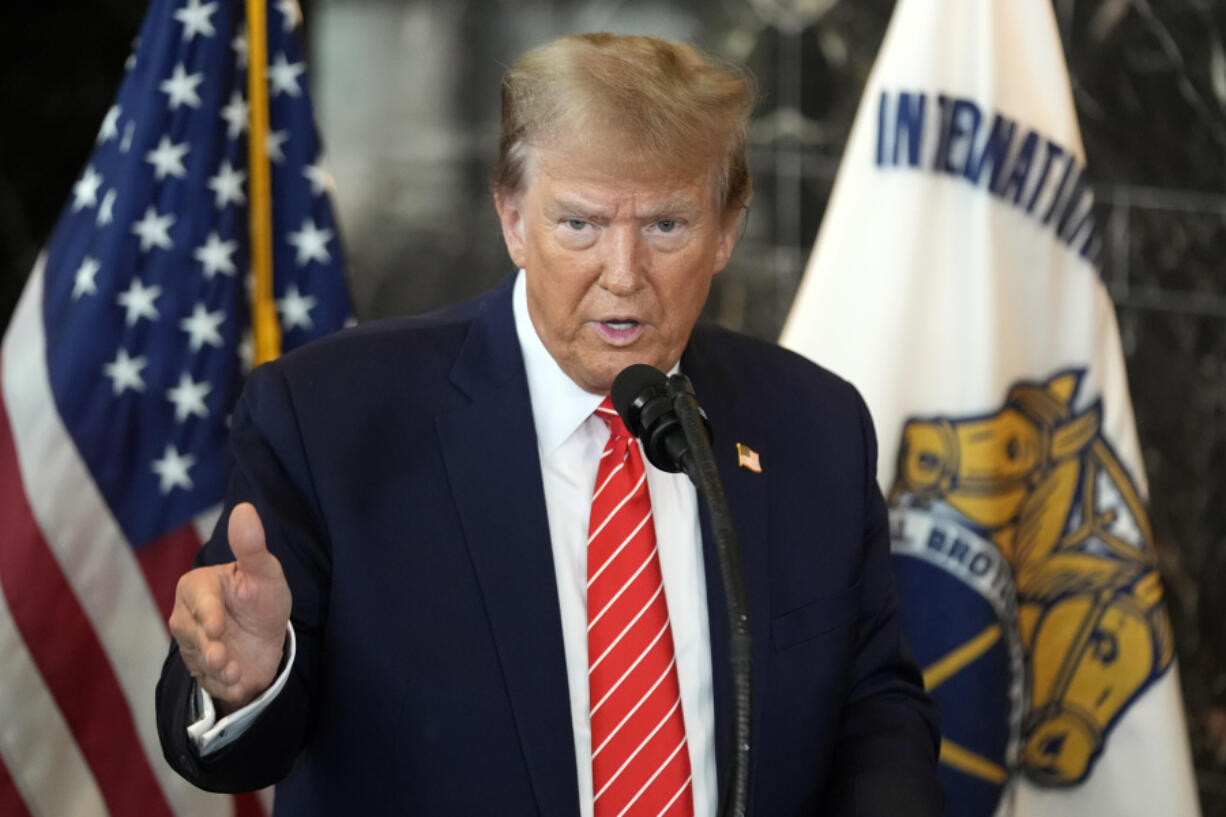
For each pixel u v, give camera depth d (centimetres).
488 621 606
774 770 628
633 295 587
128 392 932
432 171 1312
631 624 609
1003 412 984
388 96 1309
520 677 598
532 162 594
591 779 601
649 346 601
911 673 691
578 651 614
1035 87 1008
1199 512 1416
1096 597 1000
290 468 617
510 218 629
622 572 617
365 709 600
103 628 923
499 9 1313
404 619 604
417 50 1308
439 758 594
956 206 995
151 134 948
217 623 503
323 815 607
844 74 1357
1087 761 997
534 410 647
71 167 1298
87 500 923
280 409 627
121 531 927
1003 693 973
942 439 983
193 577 521
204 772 555
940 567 976
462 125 1312
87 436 924
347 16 1306
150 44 962
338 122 1306
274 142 994
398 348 653
